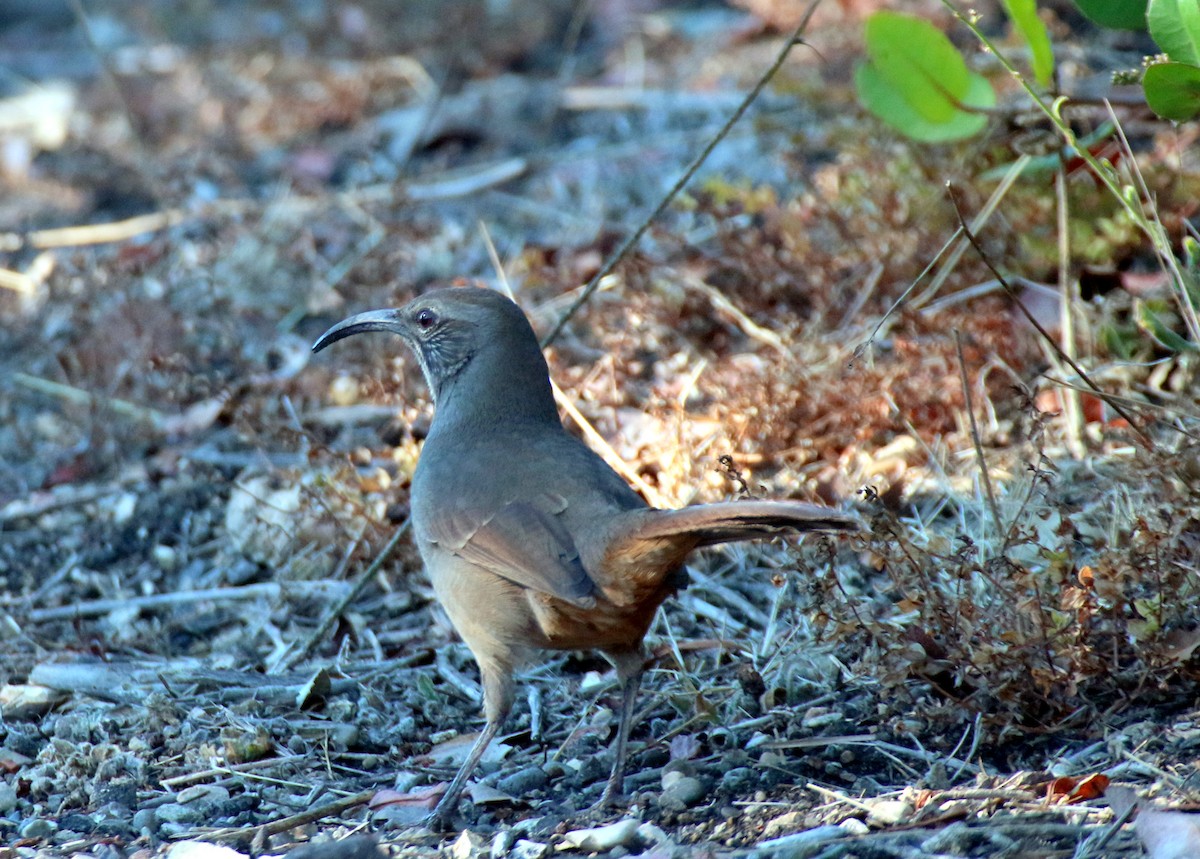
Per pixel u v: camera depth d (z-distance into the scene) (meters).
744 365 11.66
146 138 18.78
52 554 11.80
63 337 14.34
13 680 10.09
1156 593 8.18
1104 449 10.45
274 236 14.75
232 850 7.64
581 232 14.68
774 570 10.31
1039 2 15.23
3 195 17.75
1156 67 8.84
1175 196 11.34
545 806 8.17
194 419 13.00
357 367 12.91
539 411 9.02
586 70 18.88
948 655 8.04
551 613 7.90
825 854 6.91
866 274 12.37
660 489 10.58
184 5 23.30
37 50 22.78
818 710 8.70
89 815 8.31
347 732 9.09
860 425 10.96
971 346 11.45
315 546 11.23
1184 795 7.05
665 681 9.44
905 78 10.85
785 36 17.52
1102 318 11.02
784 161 13.38
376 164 17.25
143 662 10.15
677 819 7.67
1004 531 8.92
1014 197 11.77
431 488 8.57
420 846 7.70
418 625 10.52
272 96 19.28
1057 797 7.27
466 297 9.12
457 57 17.61
